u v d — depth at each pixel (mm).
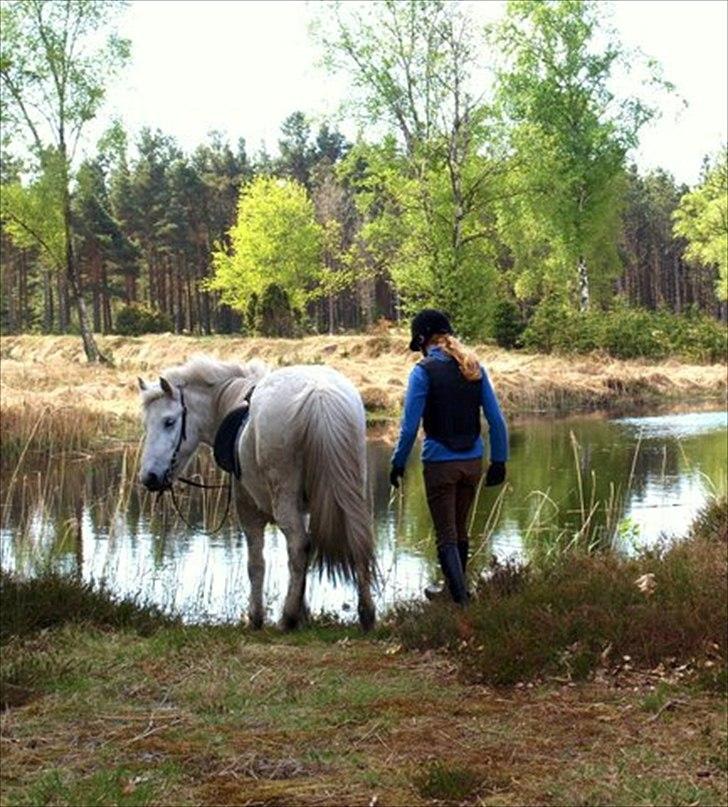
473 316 38156
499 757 4121
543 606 5996
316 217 77875
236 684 5176
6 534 12266
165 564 10445
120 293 77750
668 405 30953
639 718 4570
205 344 45688
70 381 31844
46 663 5453
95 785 3879
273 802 3734
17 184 39156
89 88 38062
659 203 91125
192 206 78812
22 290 77938
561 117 46375
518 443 21453
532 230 51625
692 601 5938
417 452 20188
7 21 37062
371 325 62906
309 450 6453
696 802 3646
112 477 17188
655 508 13430
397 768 4027
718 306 89062
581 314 42844
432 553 10734
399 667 5551
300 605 6945
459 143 36875
